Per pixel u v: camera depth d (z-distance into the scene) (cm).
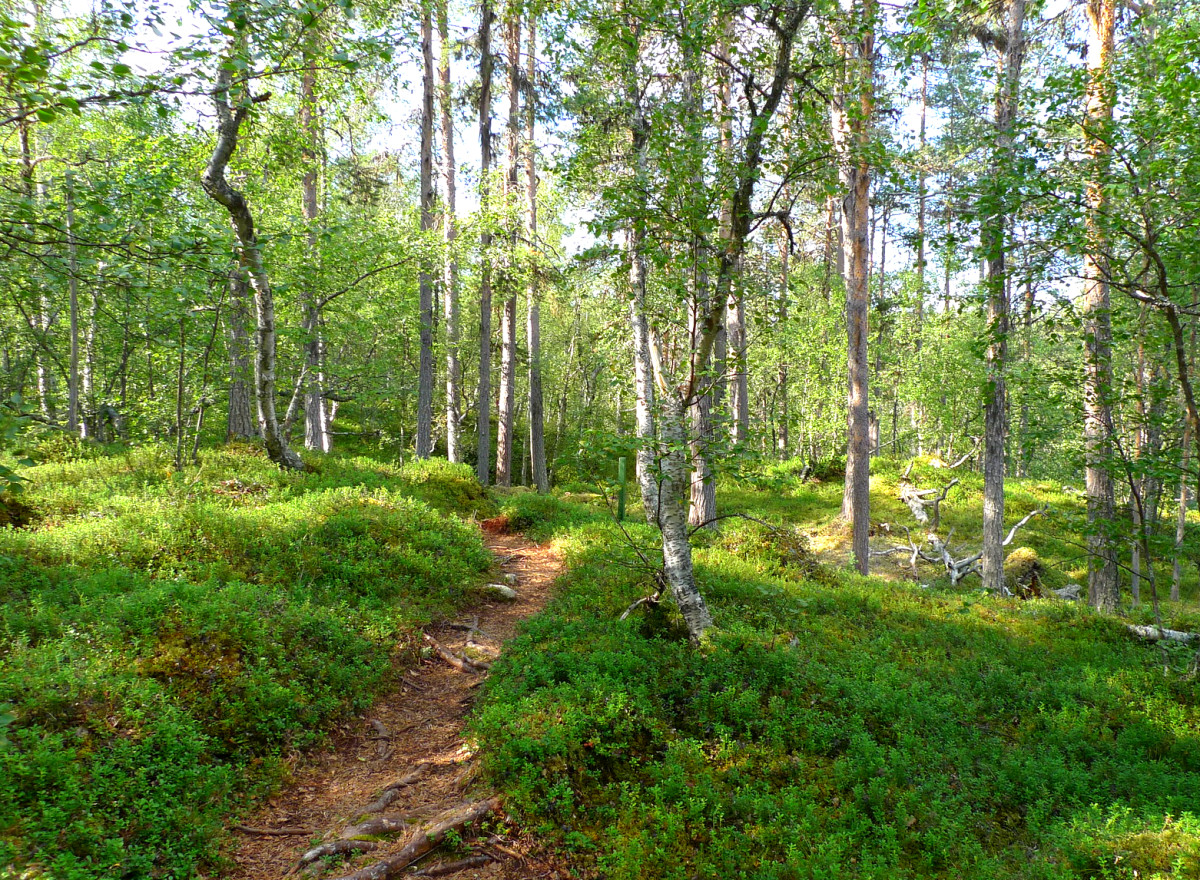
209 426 2298
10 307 1627
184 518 862
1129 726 642
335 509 1088
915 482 2608
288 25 571
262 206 1516
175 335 1338
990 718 666
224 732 515
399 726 627
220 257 529
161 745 459
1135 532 788
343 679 639
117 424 1778
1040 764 563
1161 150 666
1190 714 682
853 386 1576
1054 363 839
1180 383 749
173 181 707
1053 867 420
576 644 731
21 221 491
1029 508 2330
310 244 1374
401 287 1870
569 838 439
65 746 430
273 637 637
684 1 694
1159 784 532
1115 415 829
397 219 1858
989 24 1366
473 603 976
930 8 665
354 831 445
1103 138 670
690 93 866
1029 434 888
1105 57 912
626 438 727
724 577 1067
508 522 1611
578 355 4003
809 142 705
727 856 425
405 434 3497
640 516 1842
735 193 712
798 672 695
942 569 1952
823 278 2873
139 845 389
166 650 561
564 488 3033
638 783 498
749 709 597
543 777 487
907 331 3103
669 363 927
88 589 641
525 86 2036
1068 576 1905
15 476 352
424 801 498
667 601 867
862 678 701
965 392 2894
